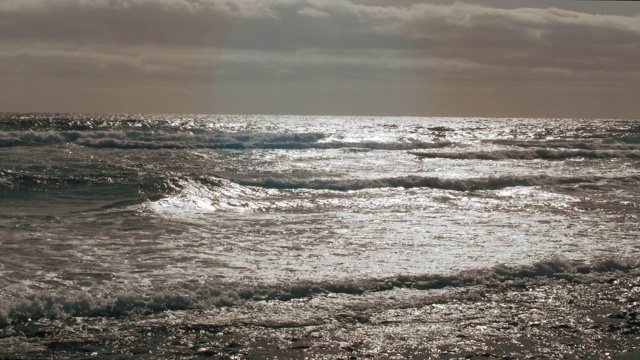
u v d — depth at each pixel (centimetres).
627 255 1332
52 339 837
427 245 1388
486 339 888
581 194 2211
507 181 2377
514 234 1524
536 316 978
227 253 1287
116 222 1570
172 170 2491
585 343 883
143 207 1770
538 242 1441
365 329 910
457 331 913
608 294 1087
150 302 956
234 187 2128
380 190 2195
